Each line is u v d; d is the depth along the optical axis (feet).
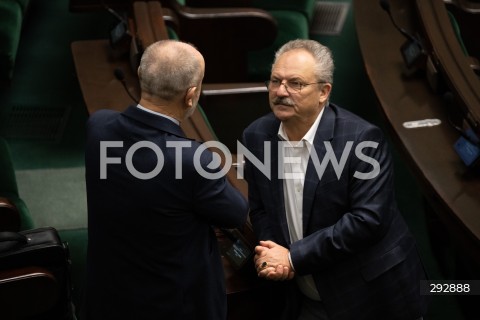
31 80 52.31
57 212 41.91
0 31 48.29
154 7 43.45
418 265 27.32
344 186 25.90
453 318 35.94
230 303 28.63
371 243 25.79
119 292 24.36
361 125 26.08
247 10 46.62
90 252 24.63
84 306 25.75
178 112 23.40
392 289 26.50
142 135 23.04
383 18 45.32
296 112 25.36
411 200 43.70
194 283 24.22
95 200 23.68
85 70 41.16
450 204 31.12
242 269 28.55
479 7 47.03
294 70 24.90
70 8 50.67
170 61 22.81
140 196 23.03
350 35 58.13
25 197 42.86
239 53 47.57
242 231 28.89
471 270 36.91
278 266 26.16
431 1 40.50
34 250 27.99
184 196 23.21
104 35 57.36
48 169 44.98
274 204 27.12
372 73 40.27
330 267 26.55
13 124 48.39
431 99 37.83
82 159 45.96
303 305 28.63
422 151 34.27
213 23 46.50
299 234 27.17
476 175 32.45
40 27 57.93
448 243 39.73
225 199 23.44
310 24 58.80
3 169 38.63
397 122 36.29
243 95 39.27
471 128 32.96
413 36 41.27
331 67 25.48
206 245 24.45
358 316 26.66
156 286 24.08
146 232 23.41
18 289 27.45
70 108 50.01
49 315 29.55
